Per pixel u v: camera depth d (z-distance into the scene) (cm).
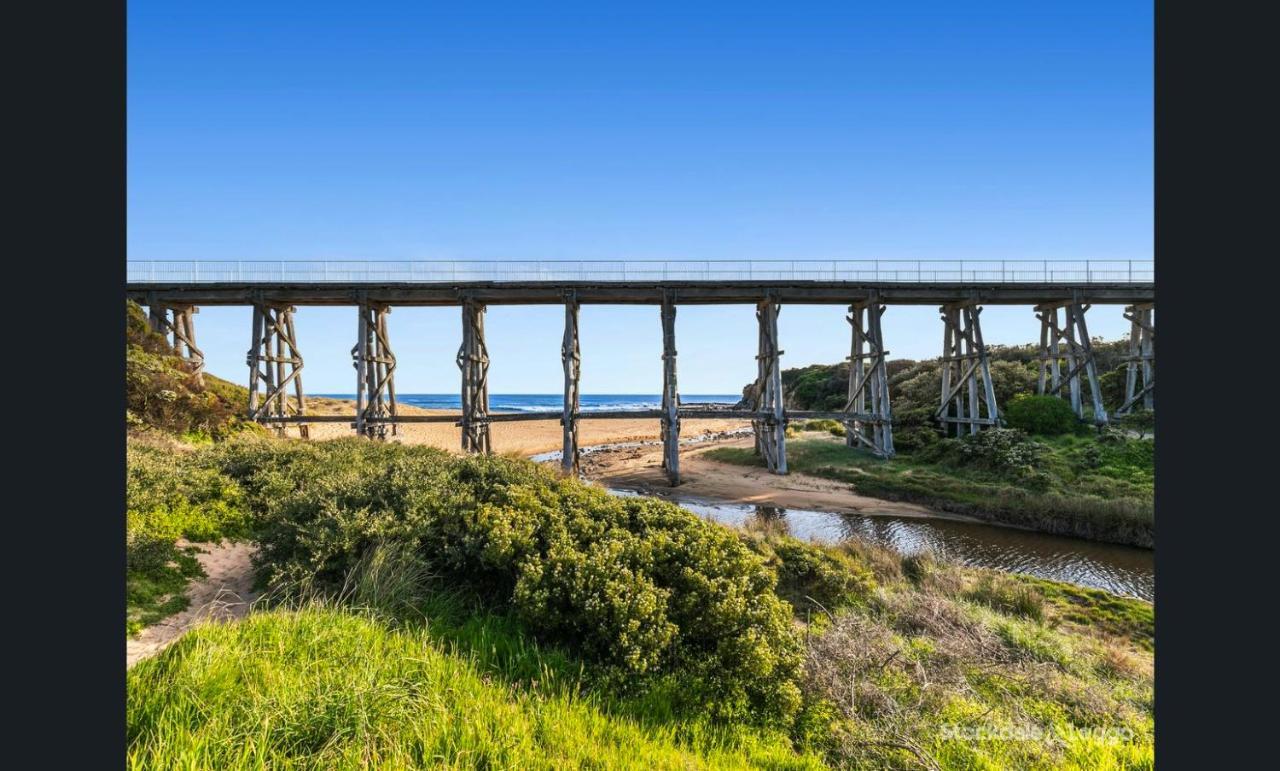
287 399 2966
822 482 2408
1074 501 1762
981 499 1962
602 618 547
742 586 611
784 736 483
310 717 352
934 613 830
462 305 2544
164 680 375
